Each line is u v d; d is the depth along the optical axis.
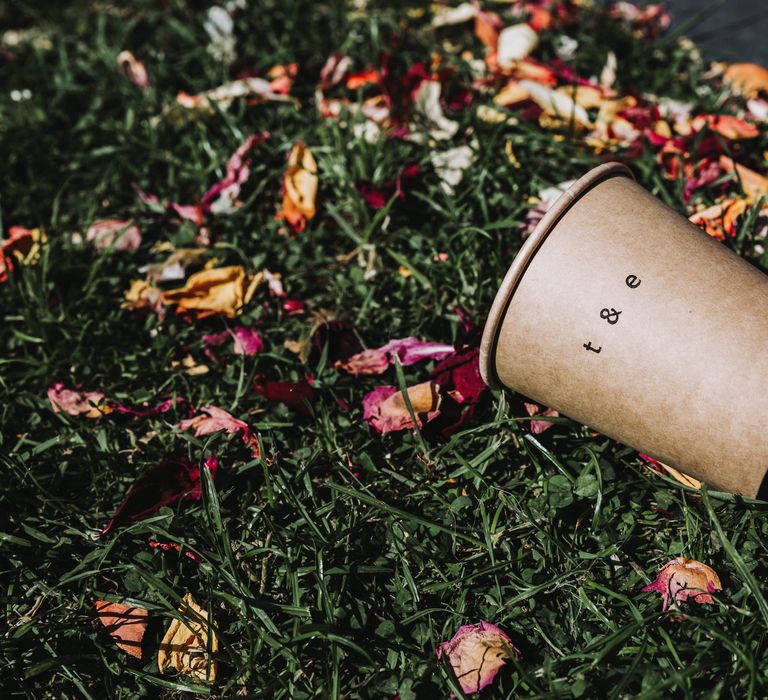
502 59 0.68
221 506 0.48
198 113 0.66
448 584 0.45
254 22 0.76
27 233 0.59
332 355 0.53
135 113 0.68
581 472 0.47
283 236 0.59
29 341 0.55
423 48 0.71
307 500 0.48
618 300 0.45
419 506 0.48
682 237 0.45
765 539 0.45
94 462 0.50
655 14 0.73
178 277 0.57
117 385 0.53
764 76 0.66
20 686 0.44
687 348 0.44
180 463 0.48
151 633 0.46
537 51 0.70
